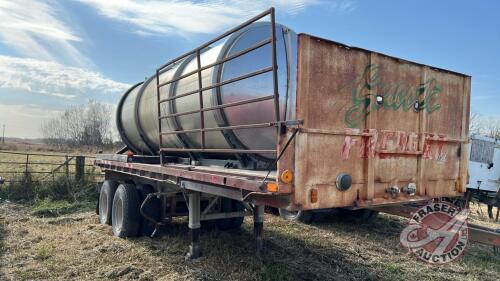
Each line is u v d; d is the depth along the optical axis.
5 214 9.06
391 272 5.26
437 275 5.20
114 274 4.94
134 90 8.30
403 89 4.01
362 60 3.70
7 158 25.41
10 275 4.93
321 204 3.38
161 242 6.38
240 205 6.70
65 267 5.21
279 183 3.15
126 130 8.40
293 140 3.24
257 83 5.05
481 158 11.32
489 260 6.16
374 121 3.76
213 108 4.47
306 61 3.29
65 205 10.21
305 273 5.08
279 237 6.90
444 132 4.42
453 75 4.51
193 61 5.99
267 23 5.24
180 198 6.57
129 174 7.13
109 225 7.84
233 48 4.93
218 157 5.62
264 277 4.88
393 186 3.91
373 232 7.75
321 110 3.39
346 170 3.57
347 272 5.20
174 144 6.50
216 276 4.84
